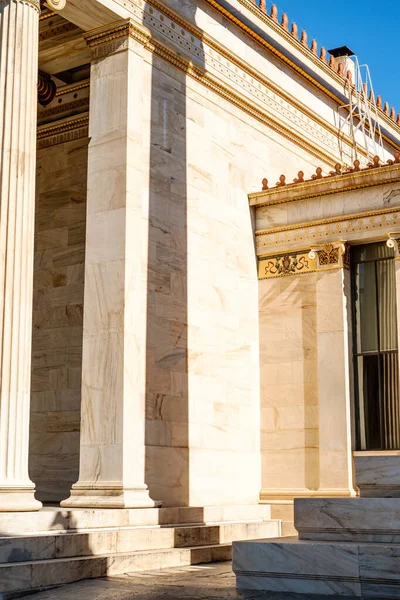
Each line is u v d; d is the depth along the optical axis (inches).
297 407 1139.9
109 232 949.2
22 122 820.0
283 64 1342.3
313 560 646.5
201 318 1074.1
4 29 834.8
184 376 1027.3
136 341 931.3
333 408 1102.4
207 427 1058.1
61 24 1071.0
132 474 900.6
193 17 1123.3
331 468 1090.1
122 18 978.7
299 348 1152.8
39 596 667.4
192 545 923.4
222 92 1171.3
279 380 1161.4
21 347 780.6
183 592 658.2
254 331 1182.3
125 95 972.6
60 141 1187.9
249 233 1202.0
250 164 1226.0
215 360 1091.3
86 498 892.6
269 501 1126.4
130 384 914.7
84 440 919.7
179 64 1083.9
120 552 818.2
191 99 1108.5
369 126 1684.3
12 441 759.7
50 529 768.9
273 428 1152.8
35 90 843.4
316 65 1418.6
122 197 948.0
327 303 1133.7
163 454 971.9
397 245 1098.7
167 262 1023.0
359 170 1127.0
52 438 1115.9
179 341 1026.1
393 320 1111.0
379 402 1103.0
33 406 1140.5
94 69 1003.9
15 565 676.7
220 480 1067.3
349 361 1119.0
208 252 1106.1
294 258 1181.1
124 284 926.4
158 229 1015.6
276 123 1293.1
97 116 989.2
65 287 1146.7
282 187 1184.8
